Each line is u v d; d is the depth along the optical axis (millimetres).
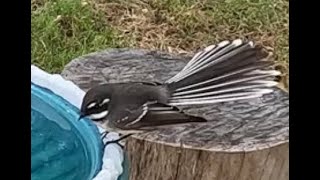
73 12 1123
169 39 1129
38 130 658
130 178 735
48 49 1077
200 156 716
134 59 821
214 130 726
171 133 723
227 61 658
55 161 634
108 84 673
